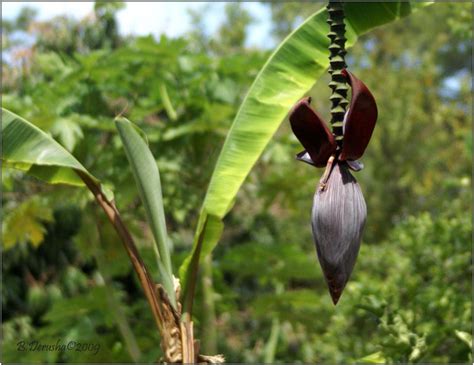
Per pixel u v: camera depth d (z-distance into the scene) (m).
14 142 3.82
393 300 6.20
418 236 6.89
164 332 3.57
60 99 7.26
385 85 14.76
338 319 6.86
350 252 2.68
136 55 7.23
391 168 14.20
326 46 3.91
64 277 10.66
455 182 7.83
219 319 9.78
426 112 14.97
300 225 12.16
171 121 7.55
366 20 4.06
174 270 7.08
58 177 4.07
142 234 7.77
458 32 7.40
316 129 2.74
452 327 5.38
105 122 7.11
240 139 3.89
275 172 8.09
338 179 2.71
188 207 7.61
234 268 7.80
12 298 10.51
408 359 4.55
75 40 10.05
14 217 7.44
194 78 7.43
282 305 7.68
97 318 7.55
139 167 3.70
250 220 11.05
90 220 7.38
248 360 9.05
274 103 3.90
